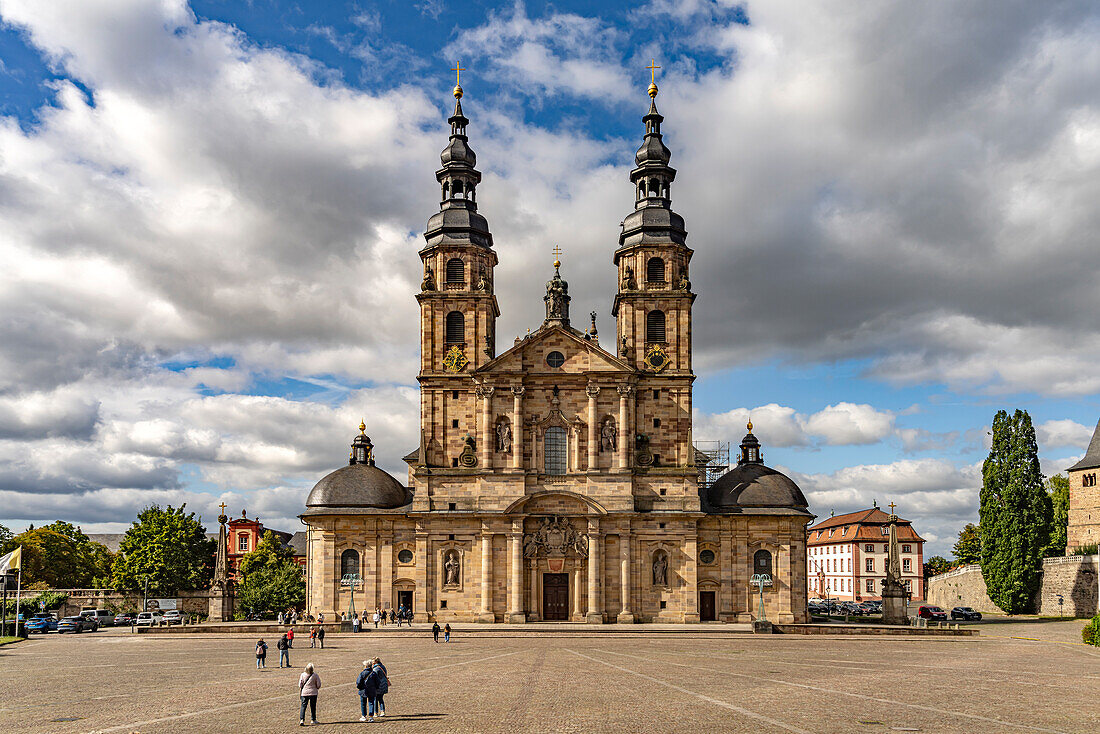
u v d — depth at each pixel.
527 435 105.88
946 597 154.75
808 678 53.81
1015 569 121.12
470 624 101.25
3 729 37.31
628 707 41.97
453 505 105.06
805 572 106.19
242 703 44.38
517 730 36.31
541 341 107.00
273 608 126.81
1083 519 124.69
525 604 103.75
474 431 107.38
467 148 114.00
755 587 104.69
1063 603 116.06
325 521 105.38
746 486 106.94
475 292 109.50
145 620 115.50
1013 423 124.25
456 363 108.56
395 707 42.53
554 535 104.00
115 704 44.19
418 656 69.00
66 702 44.88
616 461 105.31
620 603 103.38
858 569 193.38
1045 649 76.56
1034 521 121.62
